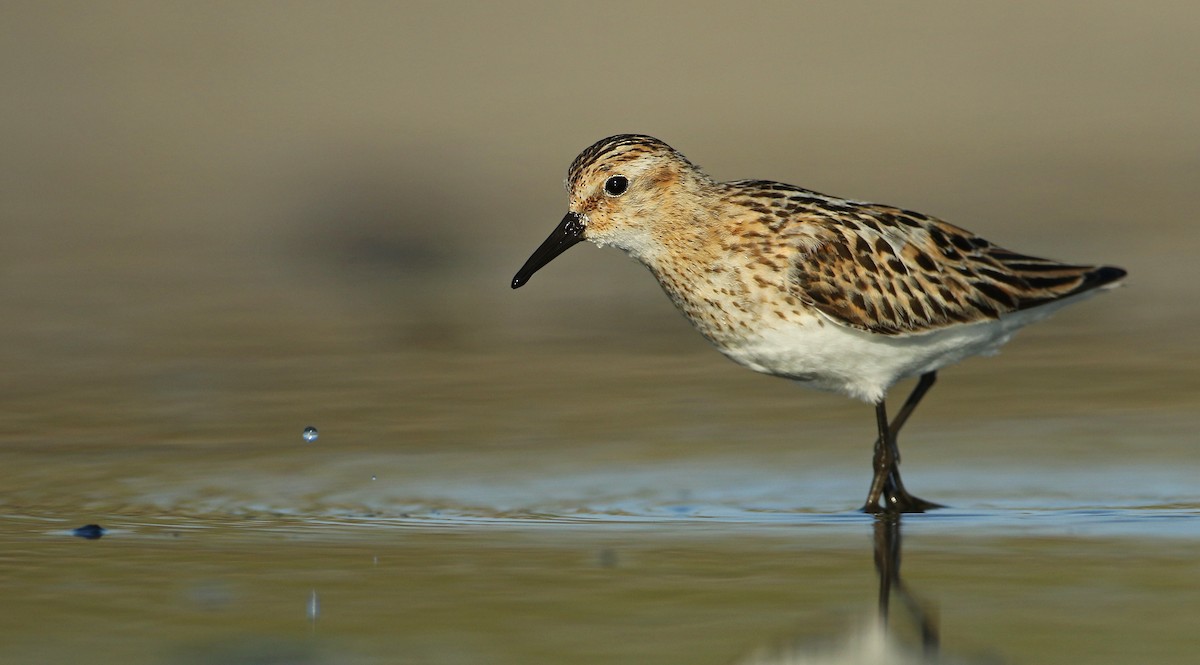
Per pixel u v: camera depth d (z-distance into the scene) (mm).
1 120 30047
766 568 9602
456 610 8688
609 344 17812
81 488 11984
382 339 18031
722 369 16562
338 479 12297
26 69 32312
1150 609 8578
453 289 20781
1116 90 31578
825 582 9258
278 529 10758
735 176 25391
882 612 8617
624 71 32156
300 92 30953
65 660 7785
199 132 29141
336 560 9844
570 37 33906
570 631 8305
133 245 23078
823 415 14492
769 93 31203
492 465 12688
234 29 34438
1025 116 30156
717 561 9781
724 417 14398
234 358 16969
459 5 35625
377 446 13336
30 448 13312
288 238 23547
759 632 8289
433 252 22578
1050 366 16156
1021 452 12859
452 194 25203
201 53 33125
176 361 16859
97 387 15719
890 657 7863
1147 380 15359
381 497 11742
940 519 10984
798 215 12023
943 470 12469
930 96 31312
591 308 19750
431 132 28500
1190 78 32188
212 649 7961
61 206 25375
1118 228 22391
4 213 24969
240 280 21188
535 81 31469
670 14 35344
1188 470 12172
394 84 31391
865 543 10281
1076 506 11273
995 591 9000
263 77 31812
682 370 16484
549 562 9789
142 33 34156
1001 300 12055
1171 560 9664
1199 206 23719
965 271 12055
